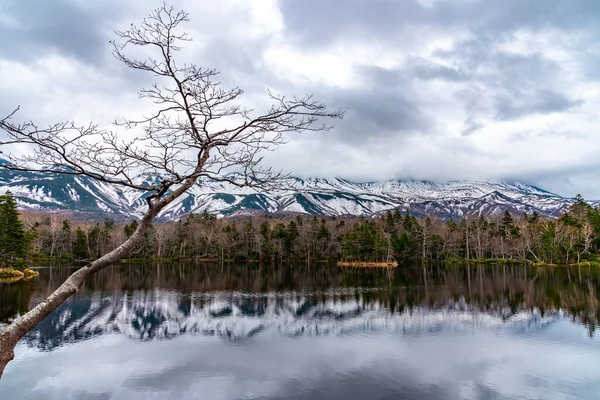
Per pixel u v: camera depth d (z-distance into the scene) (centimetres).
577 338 2303
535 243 8819
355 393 1560
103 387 1627
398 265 9194
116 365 1877
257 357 1994
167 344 2220
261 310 3259
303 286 4891
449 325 2653
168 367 1848
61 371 1800
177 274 6638
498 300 3644
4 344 430
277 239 10519
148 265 9000
